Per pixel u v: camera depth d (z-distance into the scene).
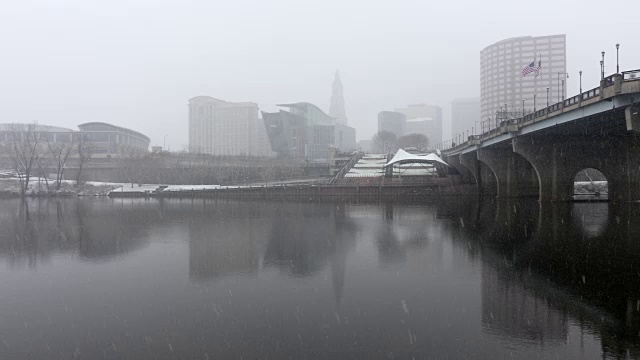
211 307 20.27
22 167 113.19
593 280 23.08
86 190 110.12
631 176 65.75
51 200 95.88
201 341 16.34
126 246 36.56
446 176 105.62
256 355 15.07
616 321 17.30
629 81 35.00
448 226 45.84
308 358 14.78
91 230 46.66
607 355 14.40
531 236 37.22
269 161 159.75
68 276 26.47
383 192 93.69
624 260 27.50
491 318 18.02
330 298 21.36
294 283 24.20
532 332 16.45
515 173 80.94
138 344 16.16
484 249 32.38
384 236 40.09
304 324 17.91
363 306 20.05
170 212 67.19
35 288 23.83
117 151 152.50
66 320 18.83
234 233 43.53
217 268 28.08
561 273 24.69
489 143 74.50
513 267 26.48
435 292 21.92
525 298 20.45
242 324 18.03
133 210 70.94
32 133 135.62
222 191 104.00
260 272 26.86
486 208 63.62
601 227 40.97
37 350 15.80
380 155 156.38
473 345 15.50
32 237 41.94
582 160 65.94
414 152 151.12
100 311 19.94
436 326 17.38
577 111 44.94
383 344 15.81
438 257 30.12
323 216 59.19
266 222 52.69
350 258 30.53
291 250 33.81
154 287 23.80
